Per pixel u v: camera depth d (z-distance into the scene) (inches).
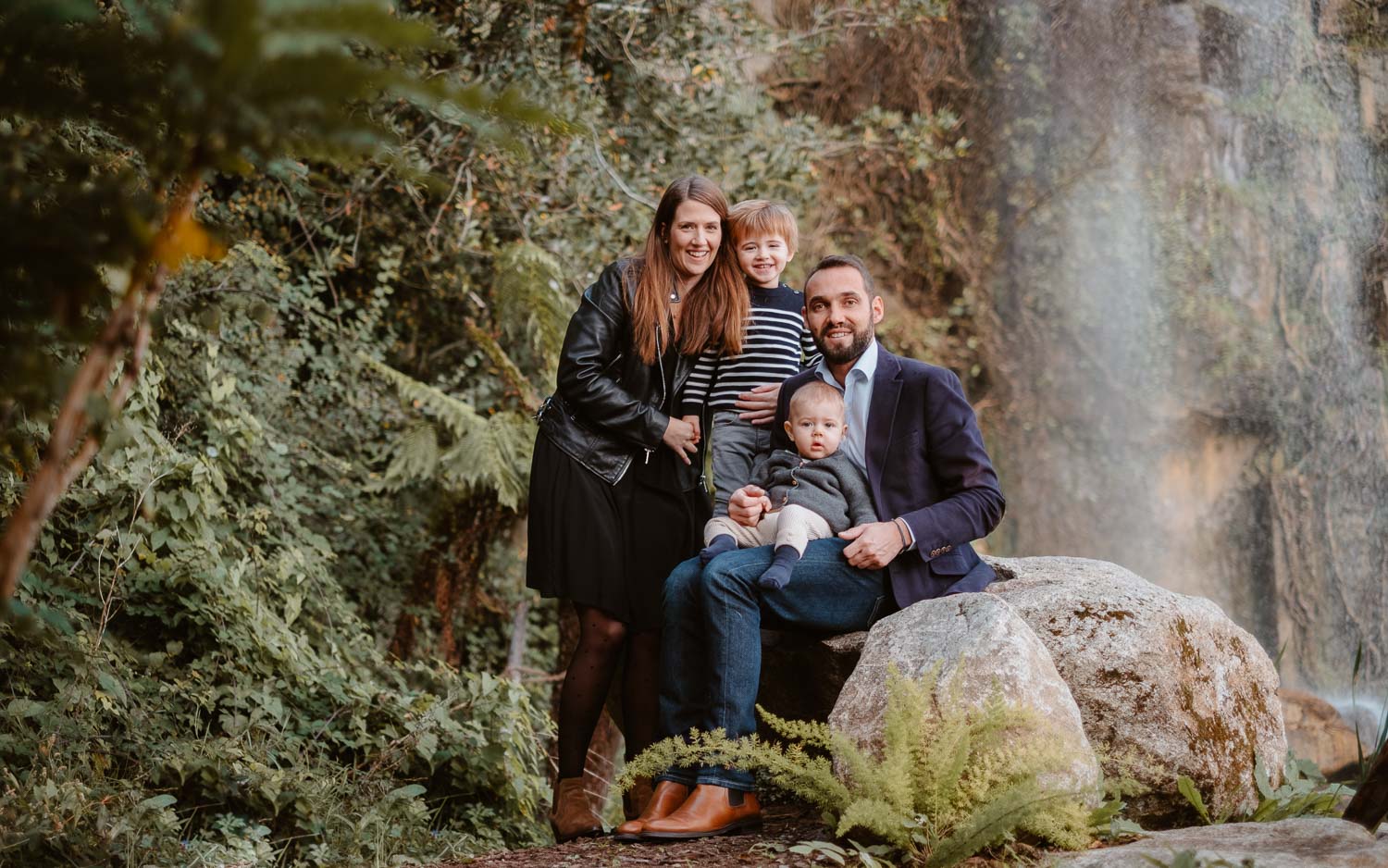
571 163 299.7
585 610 148.6
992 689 110.8
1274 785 133.1
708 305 151.9
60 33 45.2
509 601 328.8
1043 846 108.6
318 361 271.7
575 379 148.6
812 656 139.3
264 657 189.5
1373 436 538.0
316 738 184.9
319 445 277.1
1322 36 547.8
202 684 176.2
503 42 300.7
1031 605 127.0
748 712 125.9
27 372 50.4
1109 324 578.6
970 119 561.3
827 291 137.9
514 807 202.2
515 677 305.9
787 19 425.1
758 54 362.0
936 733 110.3
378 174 281.7
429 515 300.4
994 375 583.5
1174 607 129.1
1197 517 571.5
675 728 130.8
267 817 160.7
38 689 152.5
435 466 278.8
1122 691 121.7
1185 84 563.5
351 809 166.4
